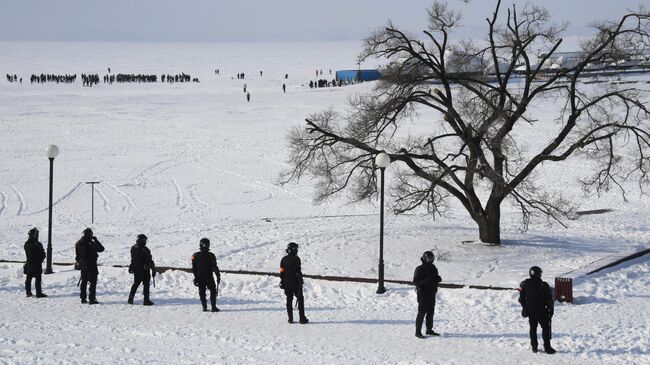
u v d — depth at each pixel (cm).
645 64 7362
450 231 7606
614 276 5678
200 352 3609
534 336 3666
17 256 6731
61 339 3831
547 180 11419
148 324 4259
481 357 3569
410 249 6725
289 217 9038
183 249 7006
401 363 3441
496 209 6844
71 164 13738
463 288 5109
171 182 12044
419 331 3975
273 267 6125
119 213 9688
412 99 6488
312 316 4547
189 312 4650
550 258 6350
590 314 4547
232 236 7644
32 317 4416
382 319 4466
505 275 5762
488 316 4522
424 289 3975
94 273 4897
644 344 3800
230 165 13675
